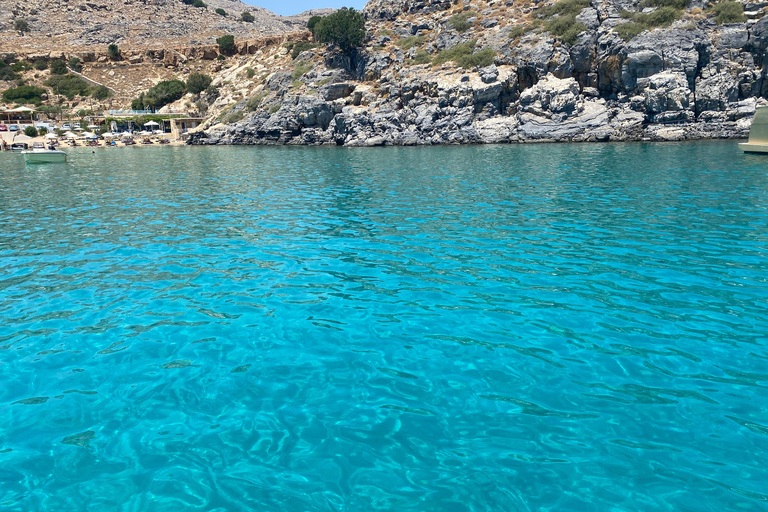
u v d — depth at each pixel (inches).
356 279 455.2
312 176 1284.4
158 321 370.6
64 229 689.0
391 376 288.8
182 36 6033.5
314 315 376.5
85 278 471.8
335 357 312.2
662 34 1988.2
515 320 358.0
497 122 2242.9
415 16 2970.0
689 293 396.8
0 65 4744.1
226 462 219.5
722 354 301.3
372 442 230.8
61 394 277.1
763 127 1350.9
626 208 723.4
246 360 310.8
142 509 193.2
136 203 906.1
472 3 2783.0
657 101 1967.3
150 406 264.2
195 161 1877.5
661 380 275.6
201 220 738.2
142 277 472.7
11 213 821.2
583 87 2209.6
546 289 415.5
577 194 856.3
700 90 1979.6
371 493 198.5
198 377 292.0
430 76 2421.3
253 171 1453.0
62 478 212.1
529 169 1237.1
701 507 187.3
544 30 2276.1
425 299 402.9
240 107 3329.2
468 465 213.8
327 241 595.8
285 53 4101.9
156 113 3993.6
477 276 453.1
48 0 6505.9
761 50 1941.4
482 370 292.2
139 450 229.1
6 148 2994.6
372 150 2159.2
